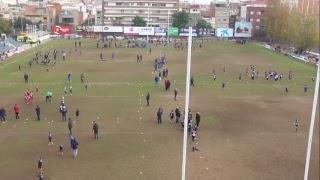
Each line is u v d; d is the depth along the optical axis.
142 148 39.72
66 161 36.34
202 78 77.25
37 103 56.28
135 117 50.03
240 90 67.25
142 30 176.50
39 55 107.31
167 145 40.56
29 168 34.72
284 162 36.94
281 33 135.12
